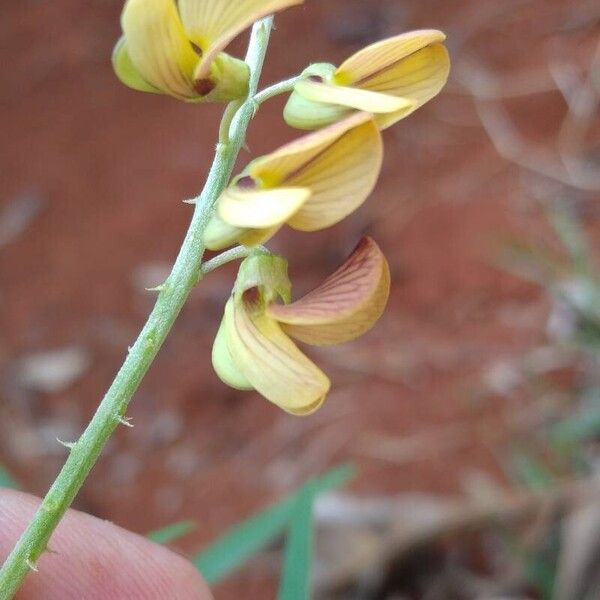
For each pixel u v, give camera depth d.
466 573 0.18
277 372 0.08
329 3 0.34
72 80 0.33
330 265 0.26
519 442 0.20
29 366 0.25
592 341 0.21
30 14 0.36
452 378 0.22
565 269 0.22
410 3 0.33
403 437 0.21
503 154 0.28
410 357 0.23
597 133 0.28
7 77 0.33
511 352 0.22
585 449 0.19
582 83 0.29
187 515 0.21
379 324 0.24
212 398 0.23
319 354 0.23
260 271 0.09
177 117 0.31
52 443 0.23
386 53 0.09
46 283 0.27
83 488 0.22
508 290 0.24
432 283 0.24
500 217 0.26
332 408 0.22
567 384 0.21
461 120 0.29
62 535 0.13
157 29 0.07
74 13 0.35
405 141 0.29
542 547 0.18
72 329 0.25
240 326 0.09
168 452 0.22
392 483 0.20
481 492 0.19
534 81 0.30
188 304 0.25
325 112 0.08
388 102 0.08
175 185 0.29
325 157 0.08
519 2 0.33
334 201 0.08
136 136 0.30
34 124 0.31
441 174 0.27
